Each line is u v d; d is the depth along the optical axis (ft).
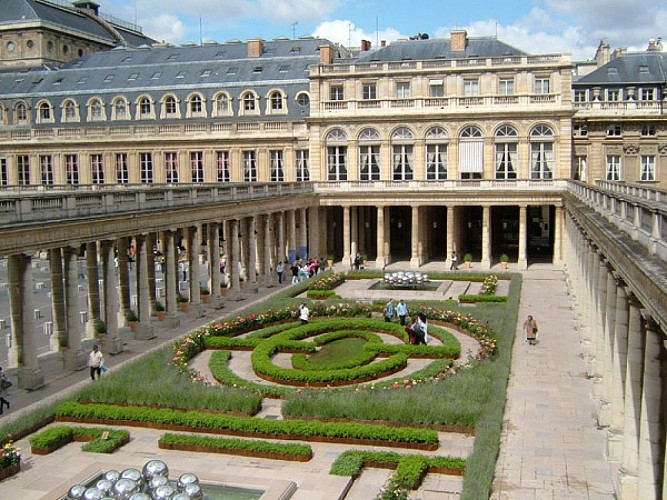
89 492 64.13
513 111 247.09
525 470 82.84
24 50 337.72
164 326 159.43
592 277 118.93
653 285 51.57
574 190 200.34
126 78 309.01
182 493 63.16
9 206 105.60
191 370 116.88
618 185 146.30
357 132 260.62
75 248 122.42
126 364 121.08
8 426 93.56
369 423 95.45
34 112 309.83
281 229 226.17
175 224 157.17
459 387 105.81
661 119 278.87
